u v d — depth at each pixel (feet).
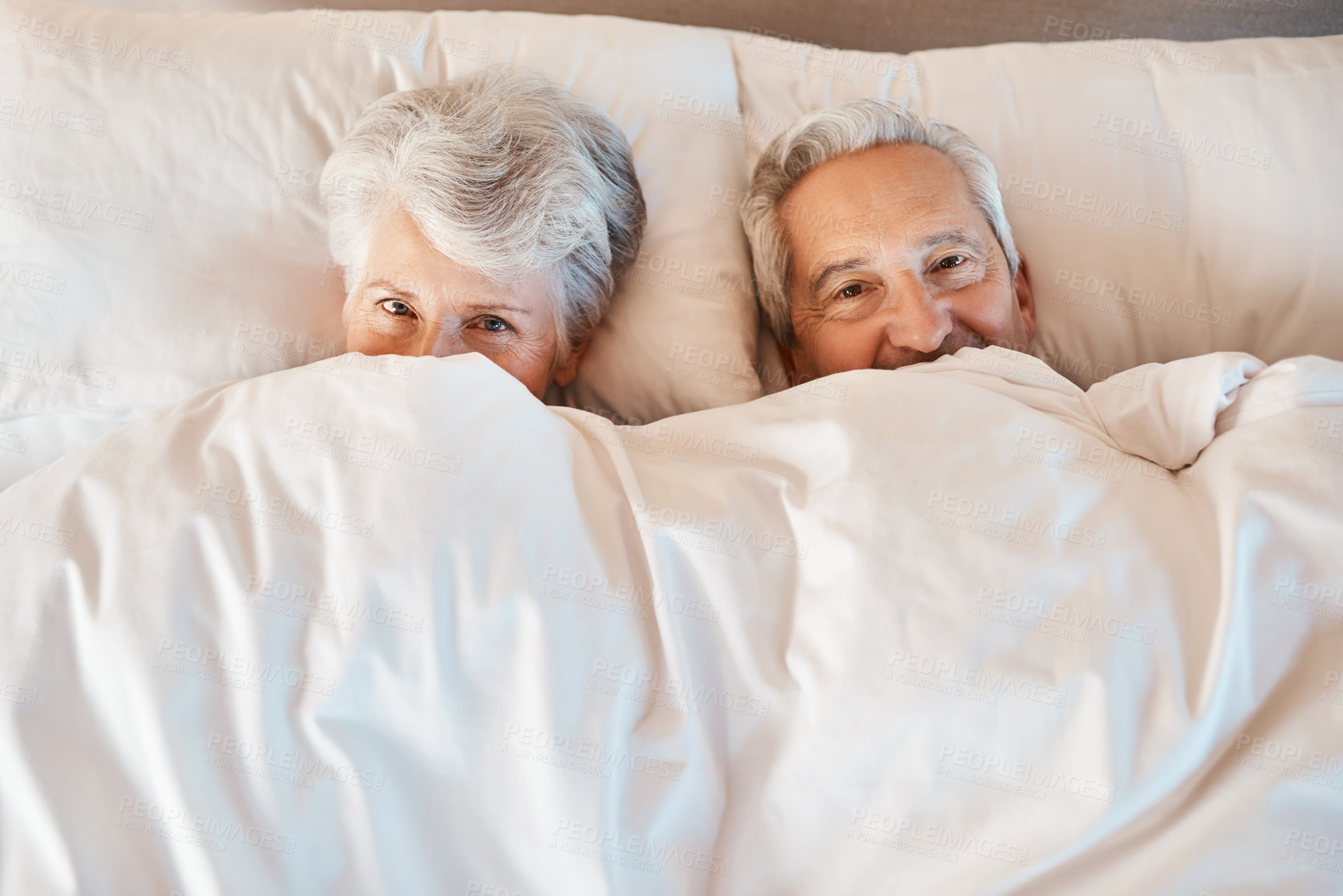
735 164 3.99
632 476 2.78
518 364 3.34
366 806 2.29
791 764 2.47
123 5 4.82
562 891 2.33
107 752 2.31
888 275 3.38
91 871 2.21
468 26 4.06
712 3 4.93
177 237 3.50
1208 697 2.27
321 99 3.75
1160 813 2.33
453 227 3.02
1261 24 4.87
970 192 3.46
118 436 2.71
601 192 3.32
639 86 3.96
